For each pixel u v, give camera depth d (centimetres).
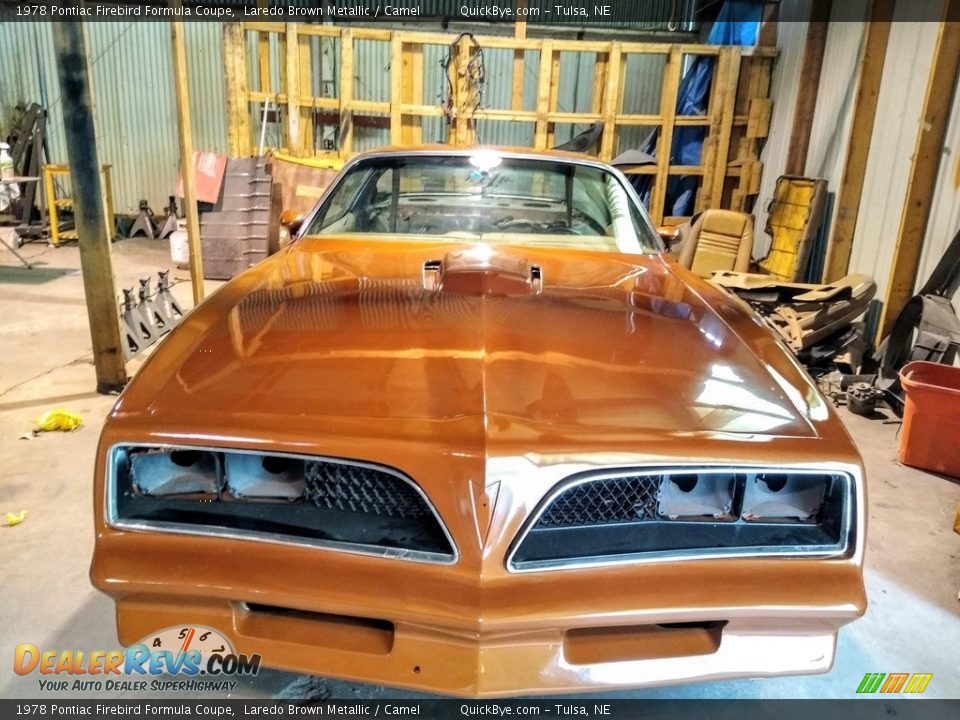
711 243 521
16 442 279
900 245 407
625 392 131
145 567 119
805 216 503
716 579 120
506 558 113
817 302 392
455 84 618
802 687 167
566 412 124
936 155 393
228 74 621
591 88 774
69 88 296
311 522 121
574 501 121
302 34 614
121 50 794
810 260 534
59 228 799
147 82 805
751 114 609
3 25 793
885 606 199
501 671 118
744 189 625
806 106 538
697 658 125
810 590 121
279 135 709
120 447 121
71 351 401
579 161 261
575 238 245
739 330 167
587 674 121
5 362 378
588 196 256
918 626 191
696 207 645
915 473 289
